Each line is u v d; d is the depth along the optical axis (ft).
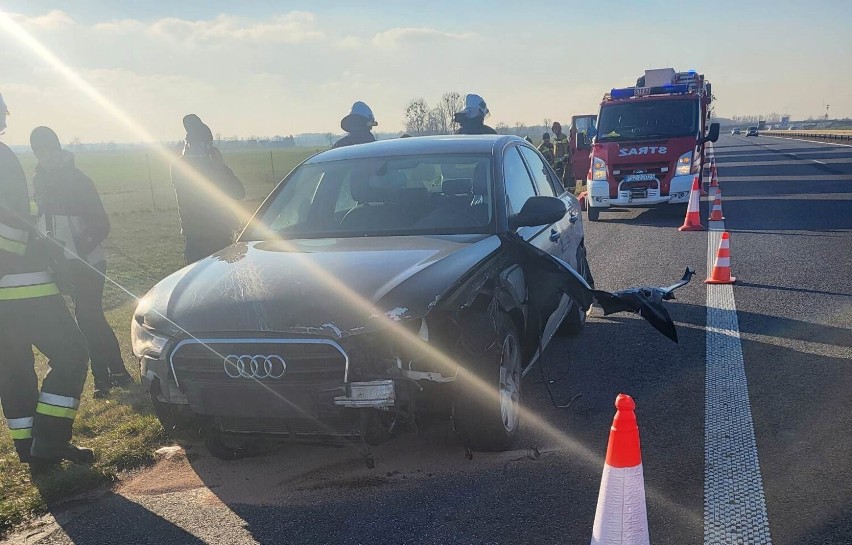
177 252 45.42
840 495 10.75
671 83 55.67
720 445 12.67
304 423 11.02
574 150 64.75
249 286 11.90
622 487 7.67
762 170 78.79
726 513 10.44
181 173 20.06
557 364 17.69
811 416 13.67
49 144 16.49
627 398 7.72
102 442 14.21
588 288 14.12
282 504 11.48
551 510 10.75
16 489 12.47
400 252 12.98
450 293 11.52
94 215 17.02
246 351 10.93
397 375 10.86
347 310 10.87
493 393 11.85
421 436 13.55
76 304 17.26
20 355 12.94
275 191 17.07
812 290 23.52
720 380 15.89
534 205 14.82
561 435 13.44
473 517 10.68
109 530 11.00
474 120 29.86
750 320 20.52
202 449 13.78
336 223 15.42
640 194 43.78
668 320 13.94
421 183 15.90
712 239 35.06
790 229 36.32
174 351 11.39
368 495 11.57
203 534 10.73
